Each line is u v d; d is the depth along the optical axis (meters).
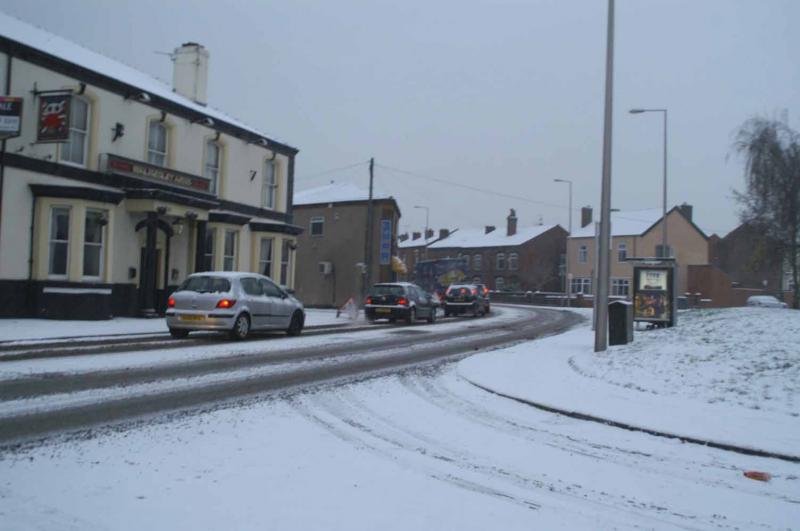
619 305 15.44
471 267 75.56
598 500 5.59
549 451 7.14
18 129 17.05
